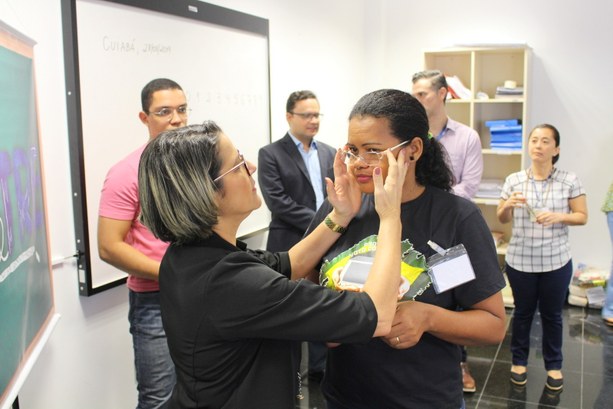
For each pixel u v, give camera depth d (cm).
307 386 310
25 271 149
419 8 489
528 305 308
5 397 128
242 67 328
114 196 201
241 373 107
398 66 505
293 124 329
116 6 235
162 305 112
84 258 224
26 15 198
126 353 255
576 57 441
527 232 301
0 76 136
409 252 124
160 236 111
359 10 495
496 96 438
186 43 279
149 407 215
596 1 430
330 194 129
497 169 467
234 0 322
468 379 305
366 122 119
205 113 297
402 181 116
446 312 120
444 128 319
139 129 251
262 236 368
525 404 289
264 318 101
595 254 453
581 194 303
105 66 231
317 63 429
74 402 228
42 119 207
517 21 456
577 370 326
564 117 450
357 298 105
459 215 124
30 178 160
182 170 105
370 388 127
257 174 347
